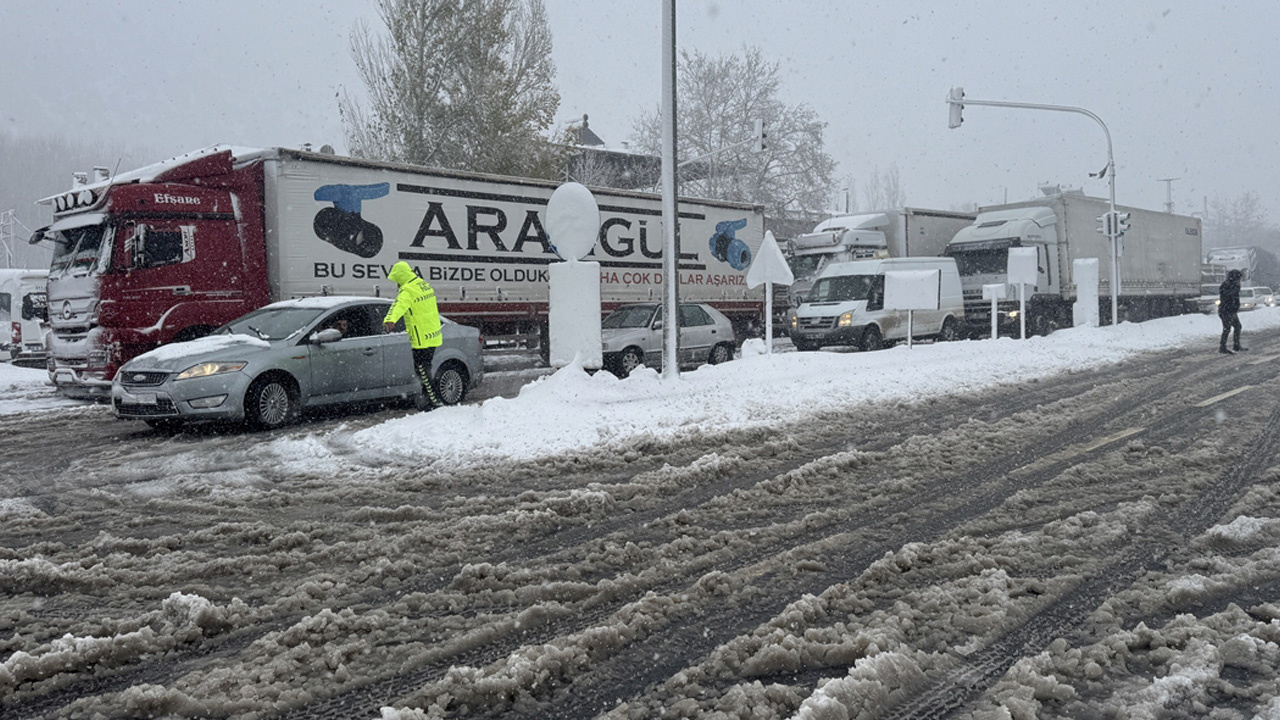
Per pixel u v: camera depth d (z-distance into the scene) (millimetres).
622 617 3988
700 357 18109
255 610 4152
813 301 22750
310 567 4867
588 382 10953
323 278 15062
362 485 7047
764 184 42344
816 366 14398
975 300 26500
